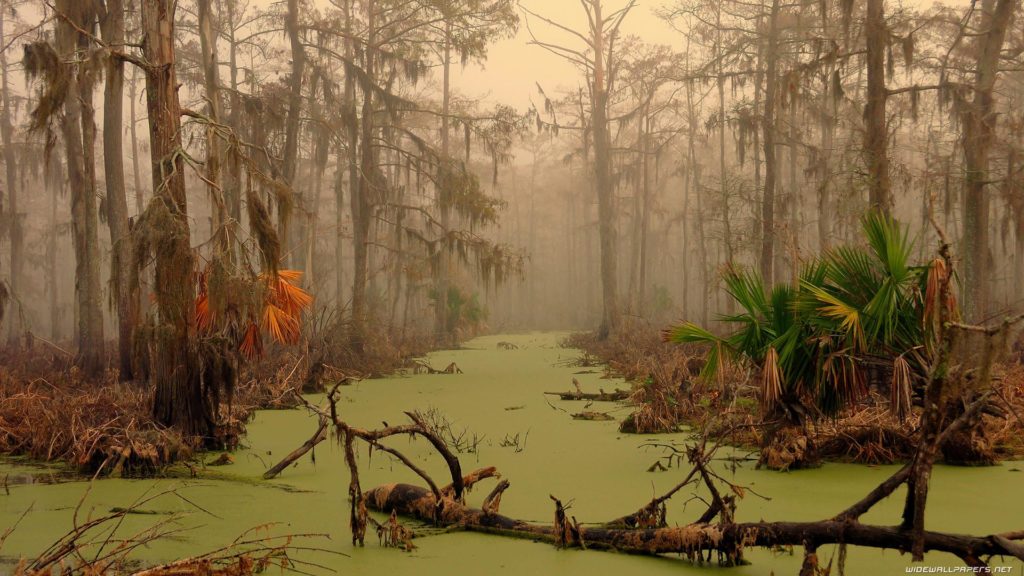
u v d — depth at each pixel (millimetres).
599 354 23531
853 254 7227
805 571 4051
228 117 21875
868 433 7629
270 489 6715
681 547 4613
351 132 23500
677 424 9898
